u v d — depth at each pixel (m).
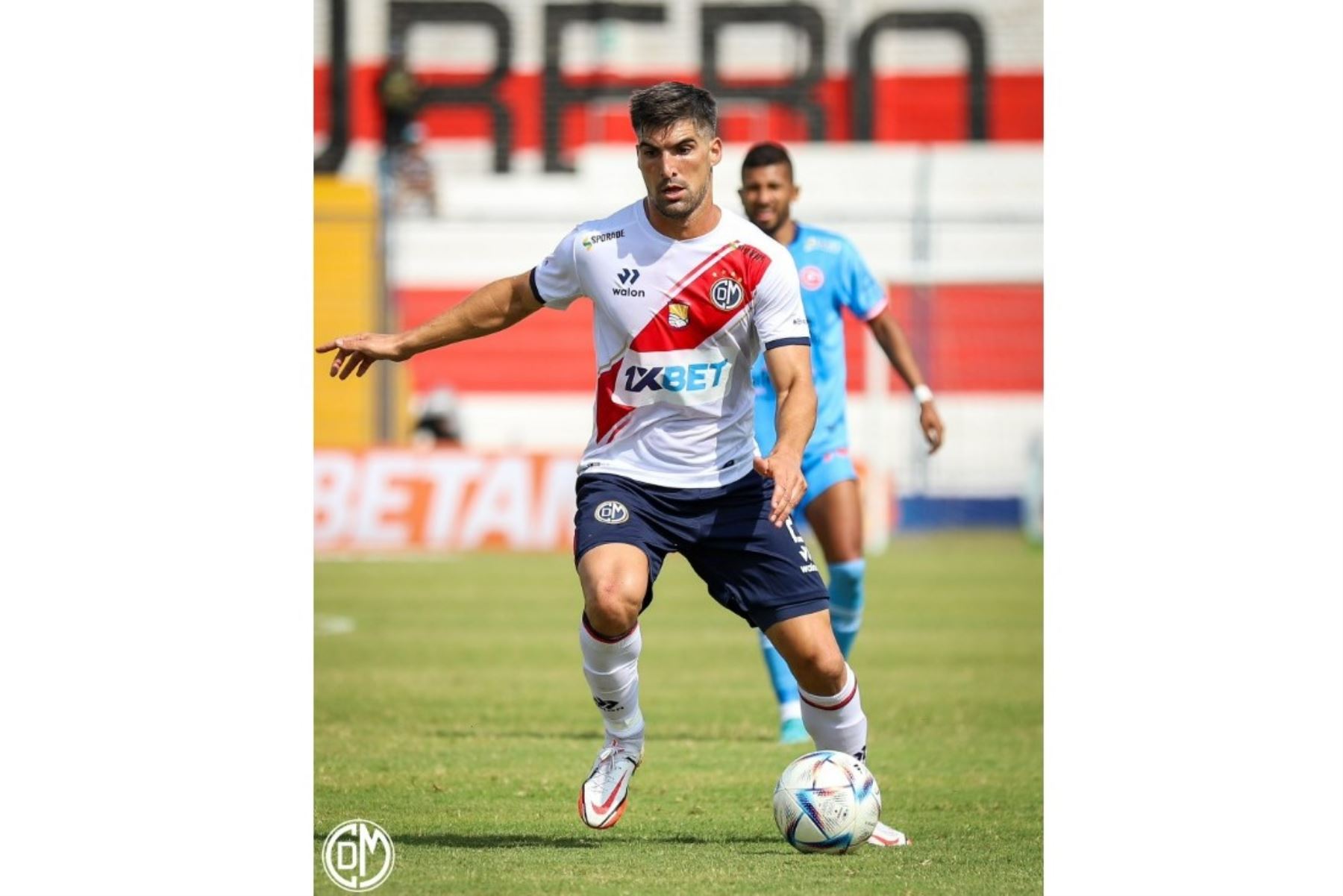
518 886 18.23
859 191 88.12
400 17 93.31
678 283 19.14
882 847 20.28
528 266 88.69
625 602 18.45
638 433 19.64
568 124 93.69
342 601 49.03
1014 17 92.62
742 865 19.17
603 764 19.67
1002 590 53.34
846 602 27.52
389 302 84.94
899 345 27.98
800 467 18.42
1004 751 26.98
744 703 31.97
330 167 92.50
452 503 67.06
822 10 93.19
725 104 93.31
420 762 25.55
